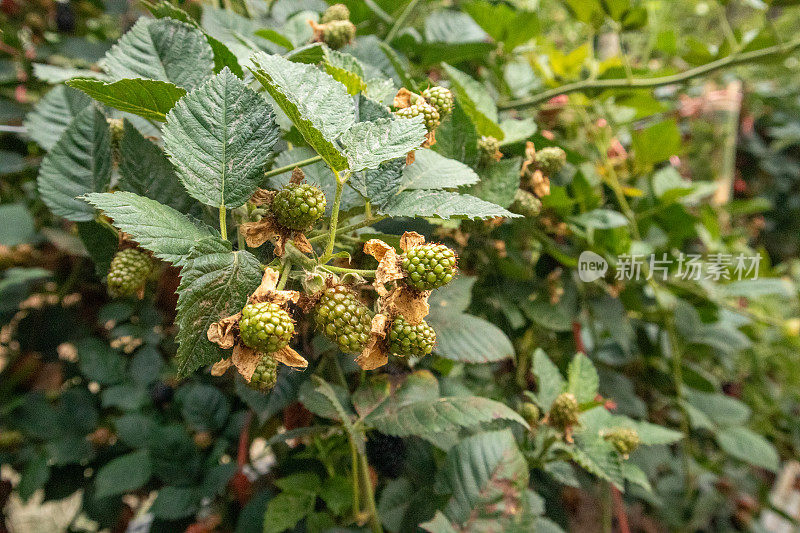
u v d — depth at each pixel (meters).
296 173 0.22
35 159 0.53
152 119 0.23
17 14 0.58
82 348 0.48
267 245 0.23
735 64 0.46
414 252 0.20
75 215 0.26
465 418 0.28
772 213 1.08
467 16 0.51
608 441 0.35
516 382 0.47
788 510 0.85
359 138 0.21
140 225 0.19
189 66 0.25
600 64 0.53
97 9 0.64
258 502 0.40
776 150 1.07
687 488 0.60
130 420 0.45
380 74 0.34
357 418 0.30
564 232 0.46
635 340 0.60
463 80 0.34
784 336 0.74
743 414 0.61
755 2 0.45
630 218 0.51
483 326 0.32
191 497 0.42
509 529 0.30
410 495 0.36
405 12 0.44
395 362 0.33
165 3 0.27
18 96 0.58
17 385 0.56
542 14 0.85
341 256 0.21
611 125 0.56
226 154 0.20
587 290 0.49
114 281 0.24
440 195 0.23
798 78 1.15
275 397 0.31
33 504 0.72
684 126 0.76
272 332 0.18
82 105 0.33
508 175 0.32
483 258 0.42
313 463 0.39
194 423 0.44
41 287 0.56
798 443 0.75
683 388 0.59
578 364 0.36
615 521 0.58
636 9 0.46
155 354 0.48
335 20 0.34
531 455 0.36
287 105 0.19
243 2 0.43
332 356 0.32
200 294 0.18
